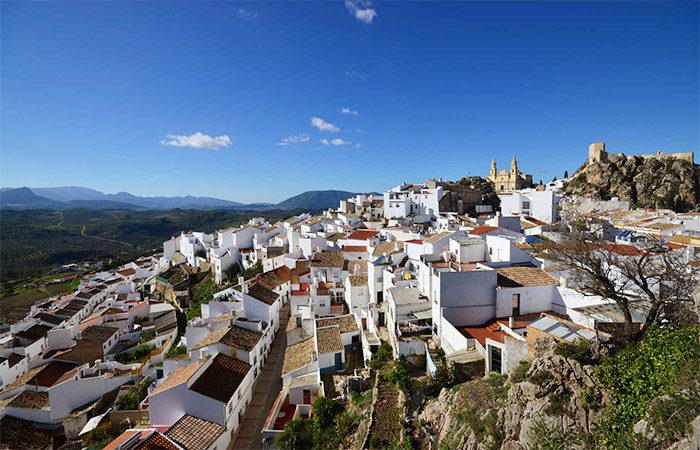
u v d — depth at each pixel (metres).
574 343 17.67
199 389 31.12
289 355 39.16
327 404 27.81
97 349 53.81
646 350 15.09
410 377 27.03
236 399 33.19
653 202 101.50
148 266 112.81
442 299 28.95
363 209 121.00
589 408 14.22
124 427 35.75
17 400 42.72
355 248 65.69
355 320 41.78
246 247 94.00
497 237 37.31
